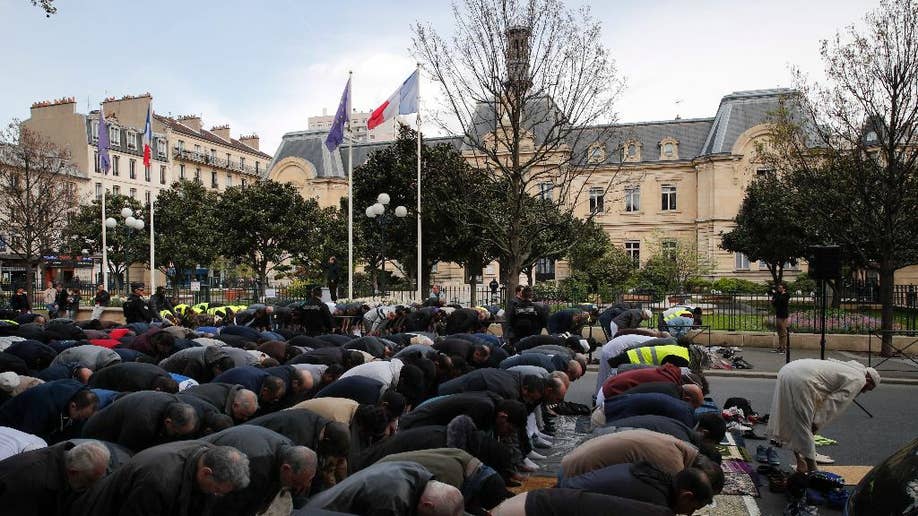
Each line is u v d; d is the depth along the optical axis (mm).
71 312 23906
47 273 42375
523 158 33969
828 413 6777
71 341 10055
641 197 51625
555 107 18422
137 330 12141
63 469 4422
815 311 17234
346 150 56219
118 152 52656
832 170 16734
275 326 16531
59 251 37500
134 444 5461
